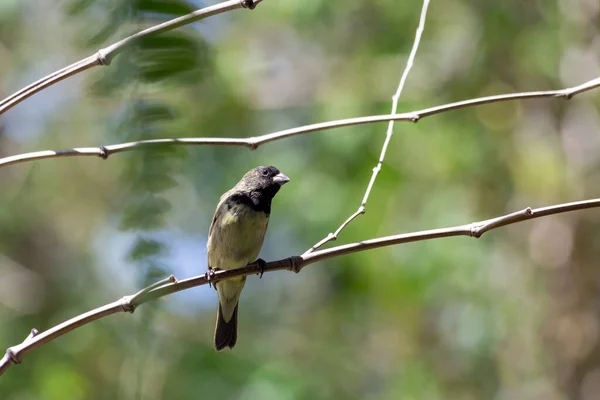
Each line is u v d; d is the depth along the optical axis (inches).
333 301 594.6
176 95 106.7
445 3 567.5
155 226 87.8
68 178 563.5
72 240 576.7
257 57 572.1
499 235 563.2
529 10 560.1
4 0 432.1
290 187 525.0
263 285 615.8
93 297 560.7
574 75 561.6
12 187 575.8
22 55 450.9
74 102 480.7
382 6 560.1
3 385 477.1
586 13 555.2
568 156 565.6
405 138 530.0
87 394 492.4
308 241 516.1
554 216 566.6
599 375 552.1
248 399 523.2
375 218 512.1
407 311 553.3
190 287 235.6
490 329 552.4
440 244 530.0
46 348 505.0
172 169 90.0
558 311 559.2
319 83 577.6
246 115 542.0
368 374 574.2
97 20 86.2
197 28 87.9
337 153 521.3
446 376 560.1
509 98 220.2
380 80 560.4
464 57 570.3
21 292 567.2
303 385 545.6
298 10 545.6
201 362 521.3
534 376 556.1
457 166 541.0
